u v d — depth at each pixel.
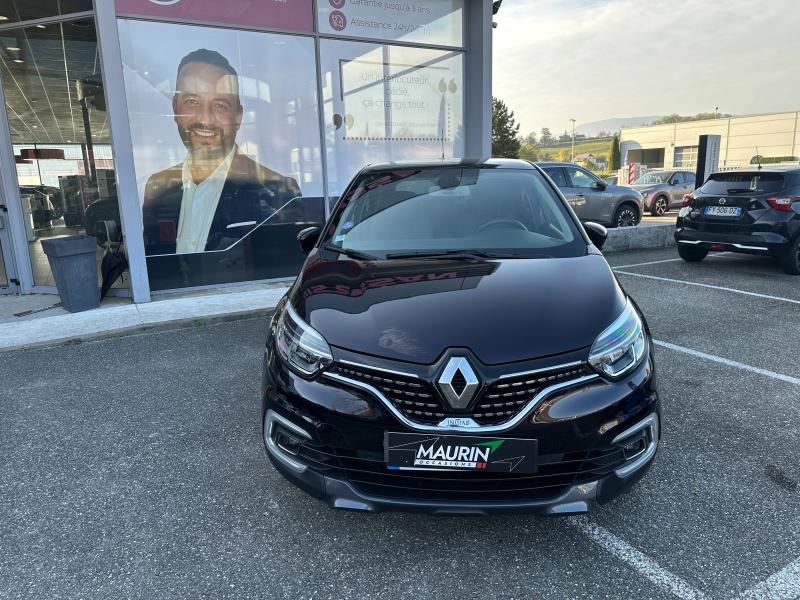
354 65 7.62
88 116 6.37
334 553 2.31
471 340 2.14
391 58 7.86
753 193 7.61
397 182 3.67
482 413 2.05
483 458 2.04
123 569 2.24
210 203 7.03
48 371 4.45
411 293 2.50
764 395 3.74
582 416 2.08
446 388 2.04
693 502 2.60
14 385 4.17
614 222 12.70
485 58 8.26
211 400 3.83
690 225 8.34
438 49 8.15
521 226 3.25
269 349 2.56
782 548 2.29
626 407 2.16
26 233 6.89
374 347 2.18
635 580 2.14
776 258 8.47
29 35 6.29
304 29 7.20
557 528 2.44
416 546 2.35
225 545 2.37
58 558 2.31
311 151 7.55
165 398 3.88
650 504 2.59
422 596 2.08
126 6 6.22
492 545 2.35
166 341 5.13
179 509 2.63
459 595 2.08
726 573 2.16
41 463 3.06
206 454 3.12
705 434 3.22
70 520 2.56
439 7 8.04
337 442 2.16
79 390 4.05
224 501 2.68
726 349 4.63
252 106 7.09
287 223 7.53
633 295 6.55
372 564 2.25
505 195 3.49
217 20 6.69
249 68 7.00
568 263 2.81
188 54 6.64
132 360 4.66
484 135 8.50
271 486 2.80
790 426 3.30
